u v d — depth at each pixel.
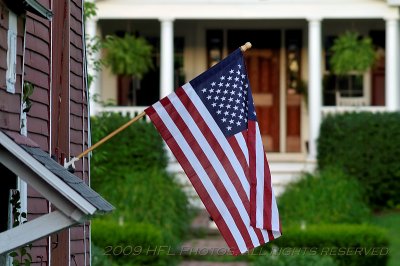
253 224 31.69
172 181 69.62
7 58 27.08
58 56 34.12
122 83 79.38
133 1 75.06
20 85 28.38
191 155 31.73
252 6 75.62
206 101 31.97
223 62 32.22
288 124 80.62
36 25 31.61
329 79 80.06
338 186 69.25
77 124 36.91
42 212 31.11
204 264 60.75
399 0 74.12
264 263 57.00
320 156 73.31
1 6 26.45
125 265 57.72
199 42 80.81
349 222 66.31
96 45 53.59
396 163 71.75
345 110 75.19
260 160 32.03
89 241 39.06
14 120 27.72
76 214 23.38
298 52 81.19
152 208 65.62
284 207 67.81
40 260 30.94
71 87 36.09
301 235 60.59
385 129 72.19
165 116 31.69
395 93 74.81
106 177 68.94
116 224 59.25
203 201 31.72
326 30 80.69
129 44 75.06
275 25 81.06
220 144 31.80
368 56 75.94
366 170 71.75
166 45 75.19
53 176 23.62
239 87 32.19
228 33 81.19
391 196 71.94
